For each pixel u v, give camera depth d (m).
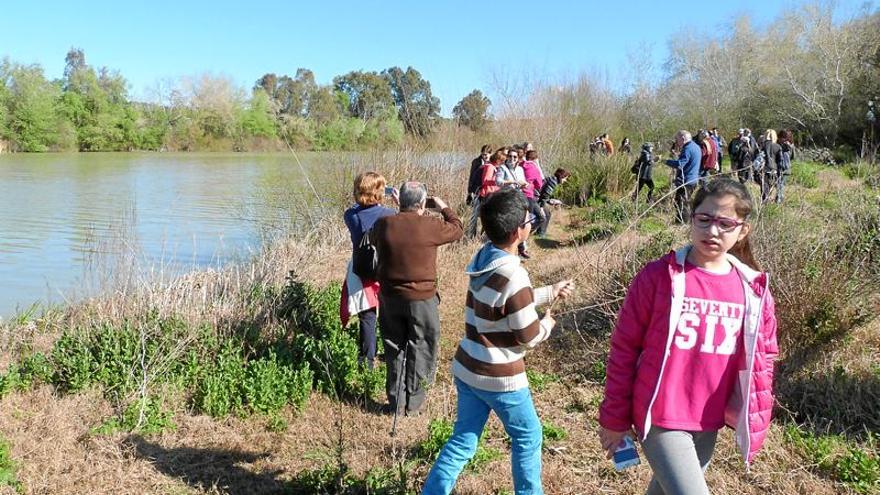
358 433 5.08
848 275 5.99
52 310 8.43
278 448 4.85
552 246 12.50
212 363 6.04
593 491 4.28
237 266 9.00
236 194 24.16
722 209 2.87
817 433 4.95
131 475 4.38
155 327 6.29
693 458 2.89
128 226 11.40
